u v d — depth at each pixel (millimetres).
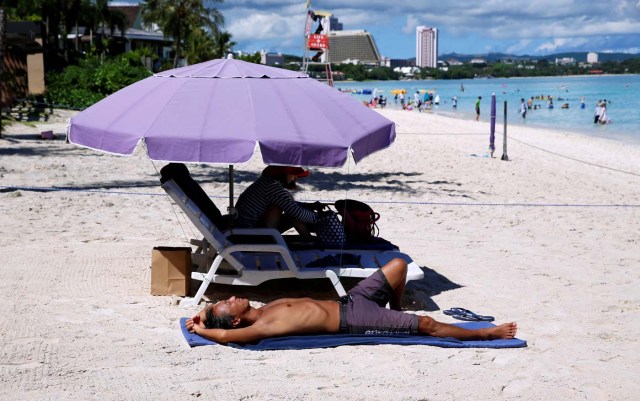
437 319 6555
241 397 4594
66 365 4961
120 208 11281
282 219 7617
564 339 6051
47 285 6918
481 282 7922
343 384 4867
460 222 11375
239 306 5625
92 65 39938
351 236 7660
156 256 6812
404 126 39281
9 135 21750
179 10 68125
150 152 6105
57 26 59062
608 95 99938
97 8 61719
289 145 6113
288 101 6582
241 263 6898
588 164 22328
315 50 31734
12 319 5824
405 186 15469
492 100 22328
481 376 5109
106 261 7980
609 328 6402
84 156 17891
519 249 9594
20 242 8672
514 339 5887
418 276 6895
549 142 31734
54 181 13750
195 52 73875
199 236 9555
